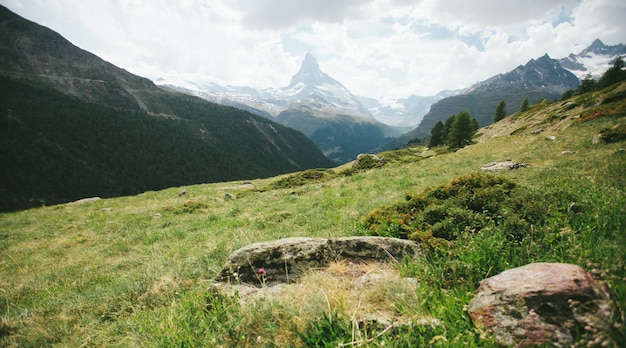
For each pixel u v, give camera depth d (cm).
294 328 366
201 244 1086
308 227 1018
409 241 577
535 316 296
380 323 347
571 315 285
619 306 283
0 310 858
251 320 399
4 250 1686
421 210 753
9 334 693
